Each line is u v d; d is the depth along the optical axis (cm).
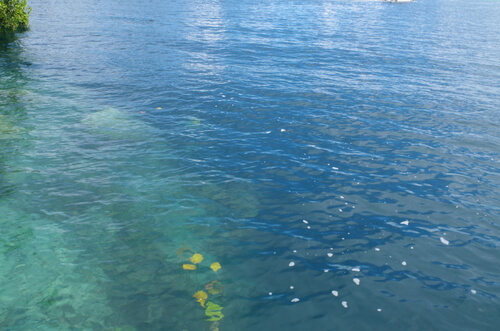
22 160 647
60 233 475
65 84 1079
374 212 549
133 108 910
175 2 3438
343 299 393
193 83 1126
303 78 1223
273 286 408
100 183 591
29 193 554
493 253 474
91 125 802
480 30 2555
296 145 752
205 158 689
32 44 1588
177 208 541
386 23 2728
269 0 4034
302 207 555
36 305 368
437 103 1027
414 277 429
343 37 2055
